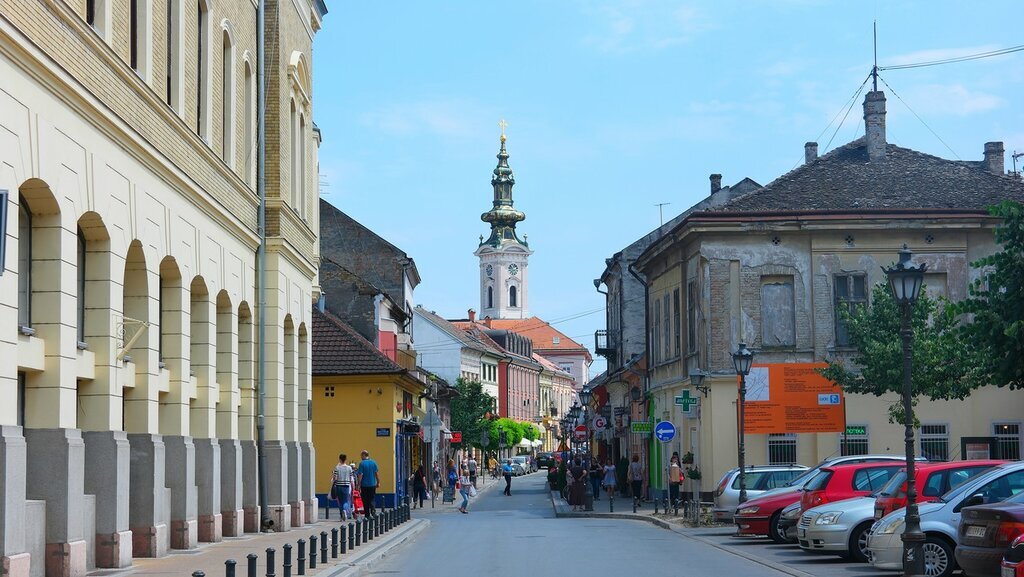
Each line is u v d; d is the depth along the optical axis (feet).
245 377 100.07
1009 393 133.69
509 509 177.37
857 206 140.15
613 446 237.66
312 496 116.26
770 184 145.89
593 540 97.71
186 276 77.71
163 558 69.92
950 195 142.10
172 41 76.23
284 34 108.99
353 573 67.05
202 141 80.53
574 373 635.25
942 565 60.34
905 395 61.77
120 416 64.44
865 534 73.51
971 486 61.67
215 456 83.56
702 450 140.15
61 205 55.06
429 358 394.93
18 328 52.44
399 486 168.04
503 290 654.12
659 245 159.94
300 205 119.55
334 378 158.10
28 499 54.54
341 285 196.95
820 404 134.41
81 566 55.83
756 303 137.90
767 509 91.25
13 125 49.19
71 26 54.65
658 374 172.65
